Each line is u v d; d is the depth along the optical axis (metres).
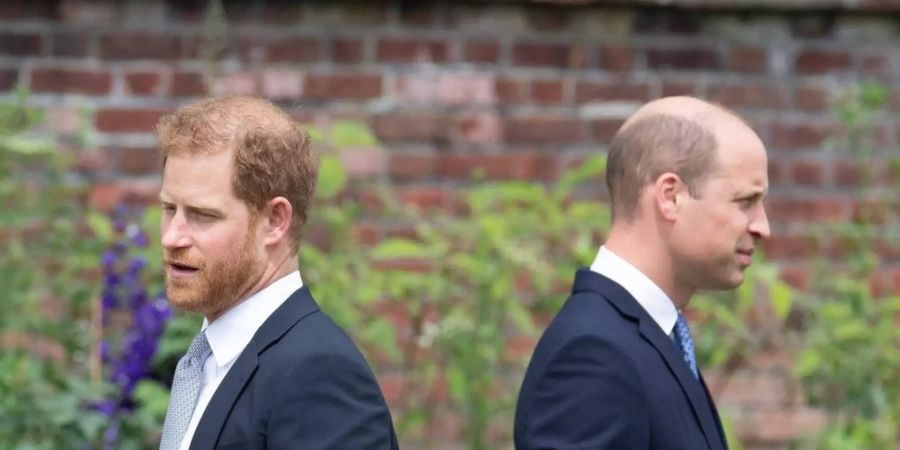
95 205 16.48
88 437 13.62
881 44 17.73
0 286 15.02
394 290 15.40
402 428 15.96
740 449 15.85
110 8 16.64
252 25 16.75
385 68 16.91
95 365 15.17
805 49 17.62
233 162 8.94
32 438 13.76
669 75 17.36
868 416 15.75
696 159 10.39
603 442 9.76
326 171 14.92
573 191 17.11
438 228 16.17
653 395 9.98
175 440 9.25
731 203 10.41
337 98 16.83
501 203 16.55
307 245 15.27
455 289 15.71
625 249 10.62
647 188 10.51
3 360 14.12
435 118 16.94
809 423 17.17
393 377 16.62
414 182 16.89
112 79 16.62
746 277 15.50
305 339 9.03
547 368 10.09
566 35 17.19
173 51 16.69
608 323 10.17
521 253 15.34
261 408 8.84
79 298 15.40
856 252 17.06
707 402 10.60
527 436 10.06
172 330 14.23
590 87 17.20
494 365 15.94
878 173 17.48
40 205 15.57
